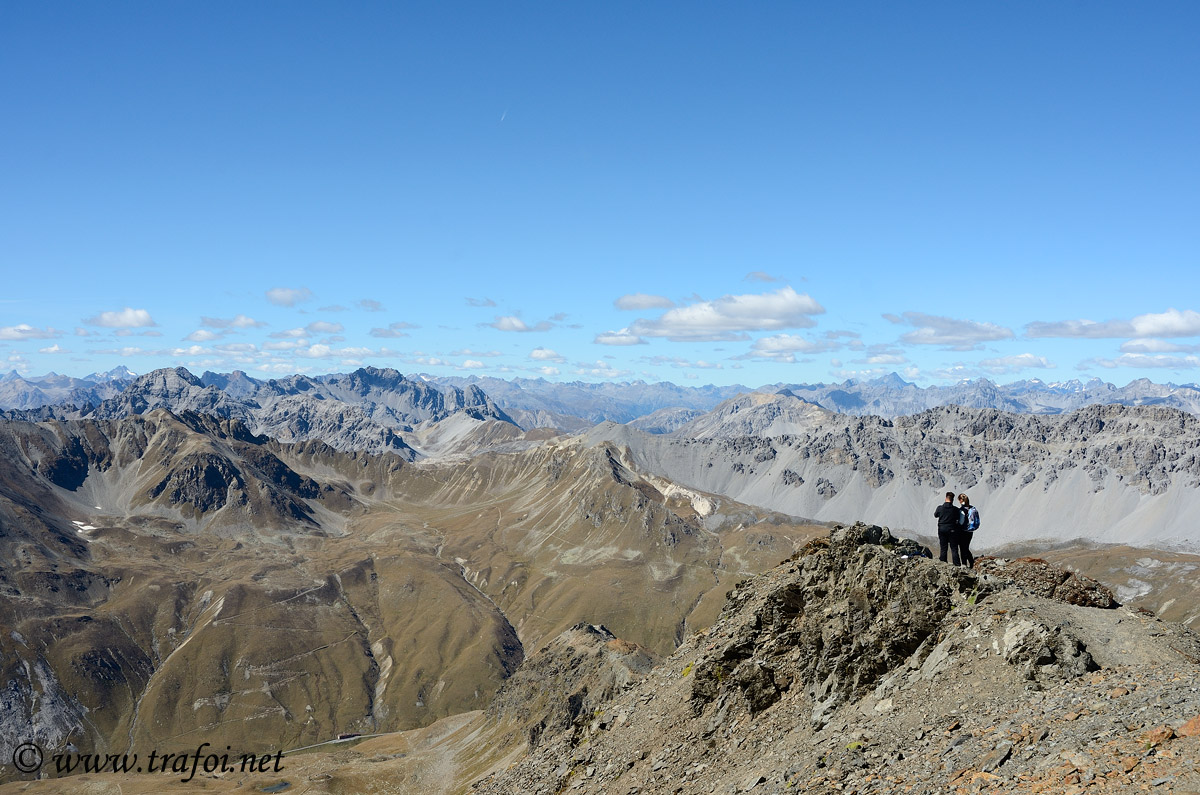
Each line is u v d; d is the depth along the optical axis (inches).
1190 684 970.7
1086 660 1141.7
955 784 969.5
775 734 1585.9
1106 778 825.5
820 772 1214.3
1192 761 782.5
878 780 1096.2
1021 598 1339.8
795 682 1716.3
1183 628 1184.2
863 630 1536.7
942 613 1424.7
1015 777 919.0
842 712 1437.0
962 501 1608.0
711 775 1620.3
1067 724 992.9
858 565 1657.2
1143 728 896.9
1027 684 1148.5
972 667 1258.6
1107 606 1358.3
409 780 7765.8
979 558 1603.1
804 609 1829.5
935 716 1202.0
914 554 1646.2
